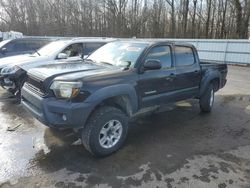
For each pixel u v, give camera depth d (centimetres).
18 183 317
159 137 465
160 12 3788
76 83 350
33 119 538
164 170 354
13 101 673
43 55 759
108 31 4022
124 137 410
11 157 377
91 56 519
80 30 4231
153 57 455
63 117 351
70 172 343
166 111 623
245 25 2888
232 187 320
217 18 3581
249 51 1617
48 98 364
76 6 4188
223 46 1748
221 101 740
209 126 528
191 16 3647
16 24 4694
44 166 356
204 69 586
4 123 512
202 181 331
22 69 655
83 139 374
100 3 4012
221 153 409
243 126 534
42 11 4453
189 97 553
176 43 512
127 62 436
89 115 369
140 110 445
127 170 351
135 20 3884
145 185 319
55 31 4344
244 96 807
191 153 405
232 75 1264
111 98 397
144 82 429
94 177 333
